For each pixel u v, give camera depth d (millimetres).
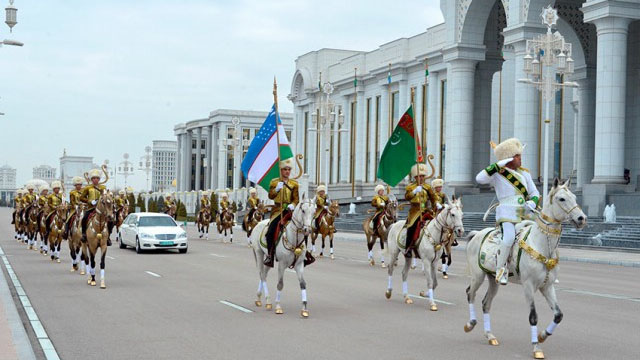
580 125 55719
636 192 39688
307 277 21328
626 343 11086
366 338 11469
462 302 15773
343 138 84625
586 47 55469
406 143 17719
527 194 10898
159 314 13945
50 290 17703
